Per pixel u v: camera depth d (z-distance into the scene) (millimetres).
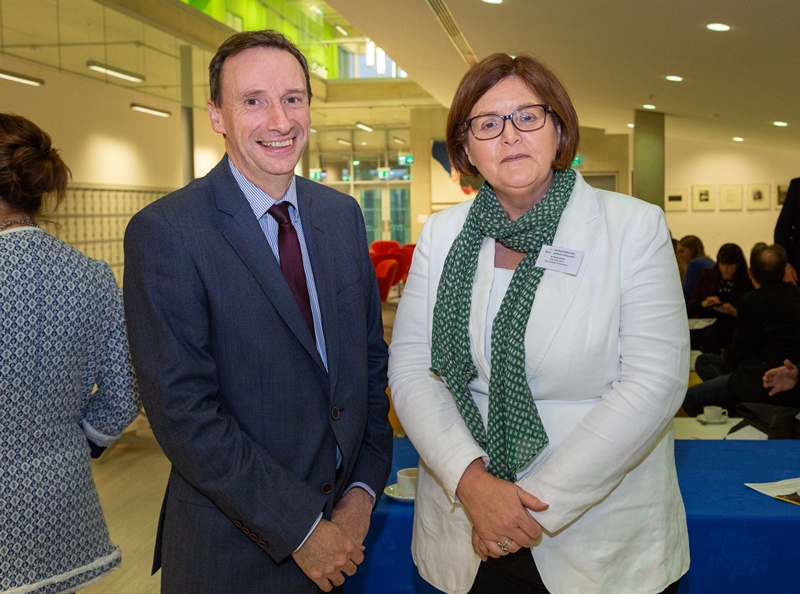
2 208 1544
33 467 1484
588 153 15562
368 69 16062
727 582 1787
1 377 1441
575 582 1381
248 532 1342
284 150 1409
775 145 12711
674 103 8766
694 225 15344
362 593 1898
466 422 1466
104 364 1660
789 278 4707
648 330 1373
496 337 1432
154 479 4191
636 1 4094
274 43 1408
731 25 4359
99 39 6918
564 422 1424
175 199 1396
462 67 8445
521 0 4633
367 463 1588
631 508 1396
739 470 2102
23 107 9062
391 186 19453
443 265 1563
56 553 1509
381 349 1682
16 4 5891
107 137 11047
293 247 1473
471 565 1469
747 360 3863
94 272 1618
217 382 1370
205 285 1347
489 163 1431
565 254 1403
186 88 8547
